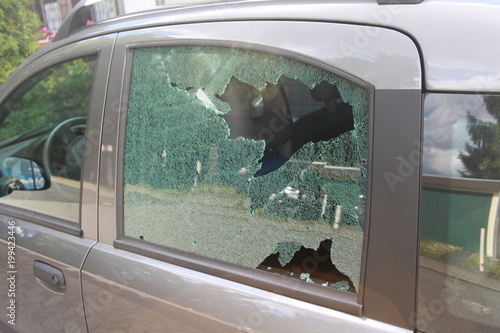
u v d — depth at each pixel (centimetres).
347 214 104
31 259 161
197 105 127
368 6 100
